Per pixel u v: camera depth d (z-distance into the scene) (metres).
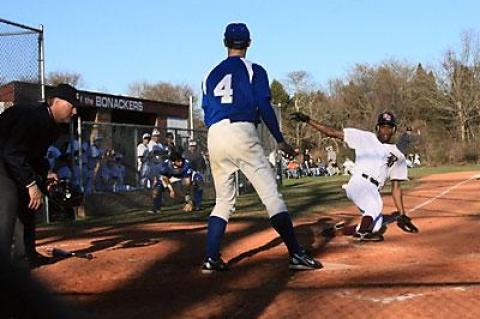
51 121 4.55
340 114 55.81
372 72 54.03
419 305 3.45
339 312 3.37
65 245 6.36
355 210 9.67
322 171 34.91
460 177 18.53
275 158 18.59
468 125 46.84
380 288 3.88
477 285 3.90
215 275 4.54
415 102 50.81
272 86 60.88
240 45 4.79
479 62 47.19
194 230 7.66
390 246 5.75
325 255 5.33
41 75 10.34
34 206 4.40
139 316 3.41
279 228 4.58
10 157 4.29
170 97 66.94
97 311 3.48
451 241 5.96
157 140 14.95
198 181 12.70
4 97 9.91
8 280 0.87
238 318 3.35
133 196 13.73
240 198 15.10
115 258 5.31
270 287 4.05
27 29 10.13
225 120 4.68
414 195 11.89
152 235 7.14
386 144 6.45
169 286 4.18
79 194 5.37
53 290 1.01
